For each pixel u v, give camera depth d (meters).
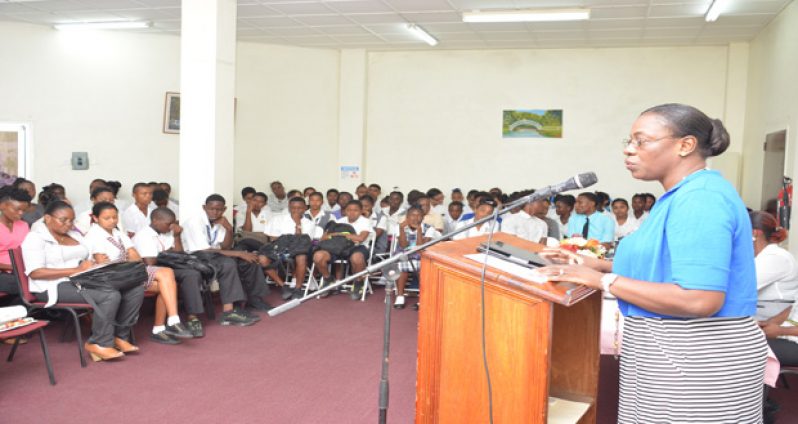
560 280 1.66
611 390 3.72
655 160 1.62
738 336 1.55
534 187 9.12
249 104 9.08
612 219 6.29
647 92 8.71
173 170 8.82
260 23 7.80
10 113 8.21
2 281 4.31
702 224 1.48
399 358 4.28
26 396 3.43
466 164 9.33
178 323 4.49
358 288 6.29
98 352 4.02
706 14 6.86
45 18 7.79
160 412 3.27
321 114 9.42
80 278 3.94
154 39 8.62
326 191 9.52
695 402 1.55
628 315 1.68
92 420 3.14
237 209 7.64
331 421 3.20
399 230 6.45
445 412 1.98
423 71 9.39
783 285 3.31
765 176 7.15
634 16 7.04
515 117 9.13
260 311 5.55
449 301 1.96
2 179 8.16
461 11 7.02
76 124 8.42
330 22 7.70
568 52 8.93
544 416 1.78
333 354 4.35
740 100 8.27
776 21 6.90
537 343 1.79
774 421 3.26
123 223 5.95
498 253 2.03
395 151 9.54
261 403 3.43
